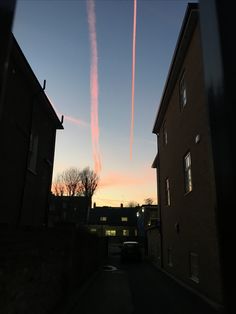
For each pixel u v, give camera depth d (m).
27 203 11.84
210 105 1.13
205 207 9.85
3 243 3.84
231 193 0.96
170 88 15.28
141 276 15.62
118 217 60.81
